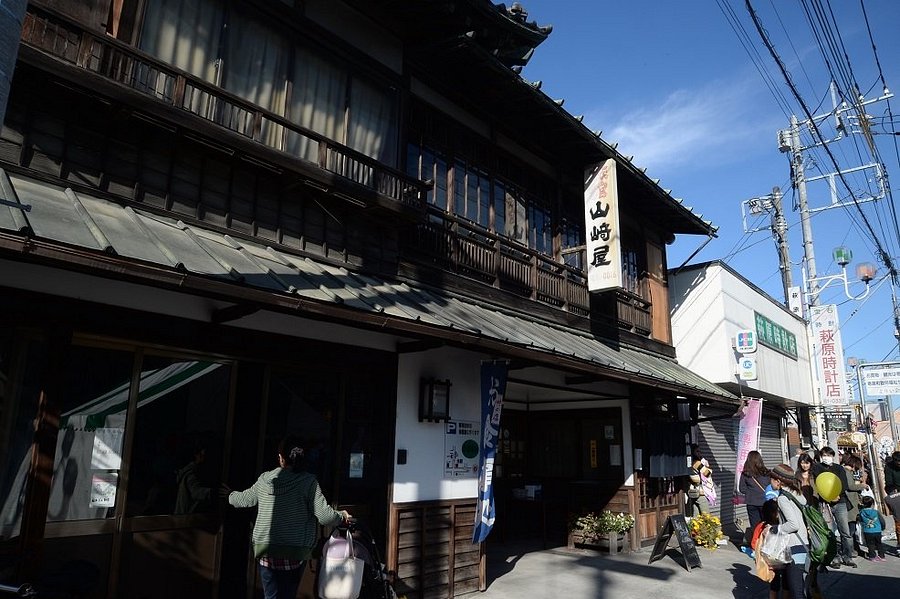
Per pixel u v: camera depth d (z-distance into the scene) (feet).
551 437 41.88
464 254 30.14
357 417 22.93
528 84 31.53
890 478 41.24
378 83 26.48
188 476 18.30
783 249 74.64
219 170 19.94
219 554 18.58
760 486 32.35
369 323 18.07
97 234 13.70
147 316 16.97
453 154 31.30
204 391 19.08
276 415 20.35
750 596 26.40
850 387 80.74
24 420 14.87
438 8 26.43
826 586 29.81
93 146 17.02
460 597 24.86
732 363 51.26
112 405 16.76
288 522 16.20
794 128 66.54
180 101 17.84
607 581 28.40
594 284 37.19
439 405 25.25
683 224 51.55
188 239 17.02
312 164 21.09
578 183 41.57
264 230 20.94
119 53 17.35
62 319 15.25
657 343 47.93
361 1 25.93
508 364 25.40
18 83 15.65
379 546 22.30
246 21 21.56
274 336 20.04
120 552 16.39
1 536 14.16
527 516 40.93
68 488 15.62
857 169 56.70
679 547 33.45
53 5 16.89
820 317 68.39
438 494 24.90
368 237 24.68
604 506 38.37
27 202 13.82
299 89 22.97
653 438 39.45
